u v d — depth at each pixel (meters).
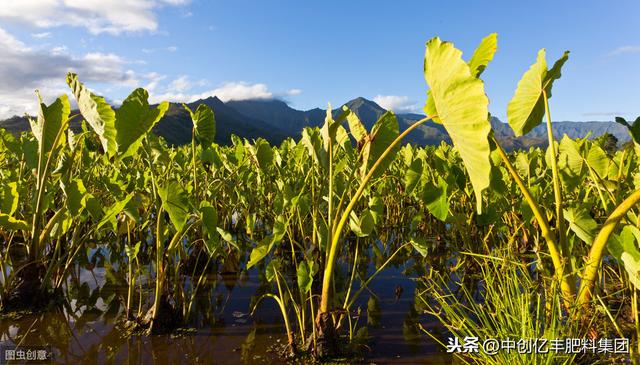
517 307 1.84
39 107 2.64
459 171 3.30
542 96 2.14
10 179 3.60
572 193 3.84
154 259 3.73
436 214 2.63
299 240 4.01
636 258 1.85
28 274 2.66
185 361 2.02
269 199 4.84
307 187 3.84
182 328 2.41
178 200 2.22
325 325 2.08
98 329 2.38
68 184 2.67
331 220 2.13
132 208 2.59
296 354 2.07
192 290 2.59
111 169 4.39
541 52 2.03
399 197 5.25
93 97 2.08
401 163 6.00
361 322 2.52
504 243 3.78
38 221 2.66
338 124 2.16
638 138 2.13
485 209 3.18
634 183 3.00
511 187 3.72
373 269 3.70
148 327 2.38
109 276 3.38
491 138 1.98
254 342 2.24
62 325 2.42
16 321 2.46
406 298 2.95
